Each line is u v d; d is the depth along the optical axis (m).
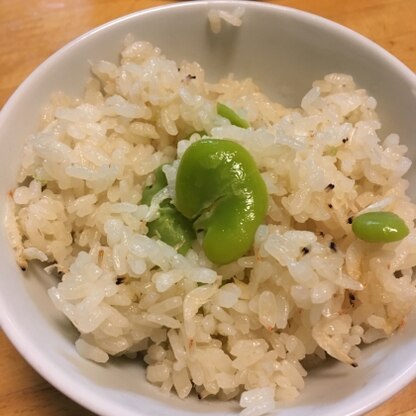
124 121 0.16
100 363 0.13
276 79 0.17
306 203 0.14
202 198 0.13
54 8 0.21
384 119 0.16
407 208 0.14
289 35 0.17
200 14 0.16
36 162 0.14
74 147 0.15
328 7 0.21
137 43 0.16
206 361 0.13
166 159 0.16
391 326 0.13
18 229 0.14
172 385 0.13
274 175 0.14
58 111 0.15
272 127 0.15
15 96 0.14
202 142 0.13
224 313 0.13
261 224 0.14
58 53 0.15
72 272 0.13
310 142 0.15
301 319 0.13
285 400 0.12
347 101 0.16
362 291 0.14
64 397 0.14
